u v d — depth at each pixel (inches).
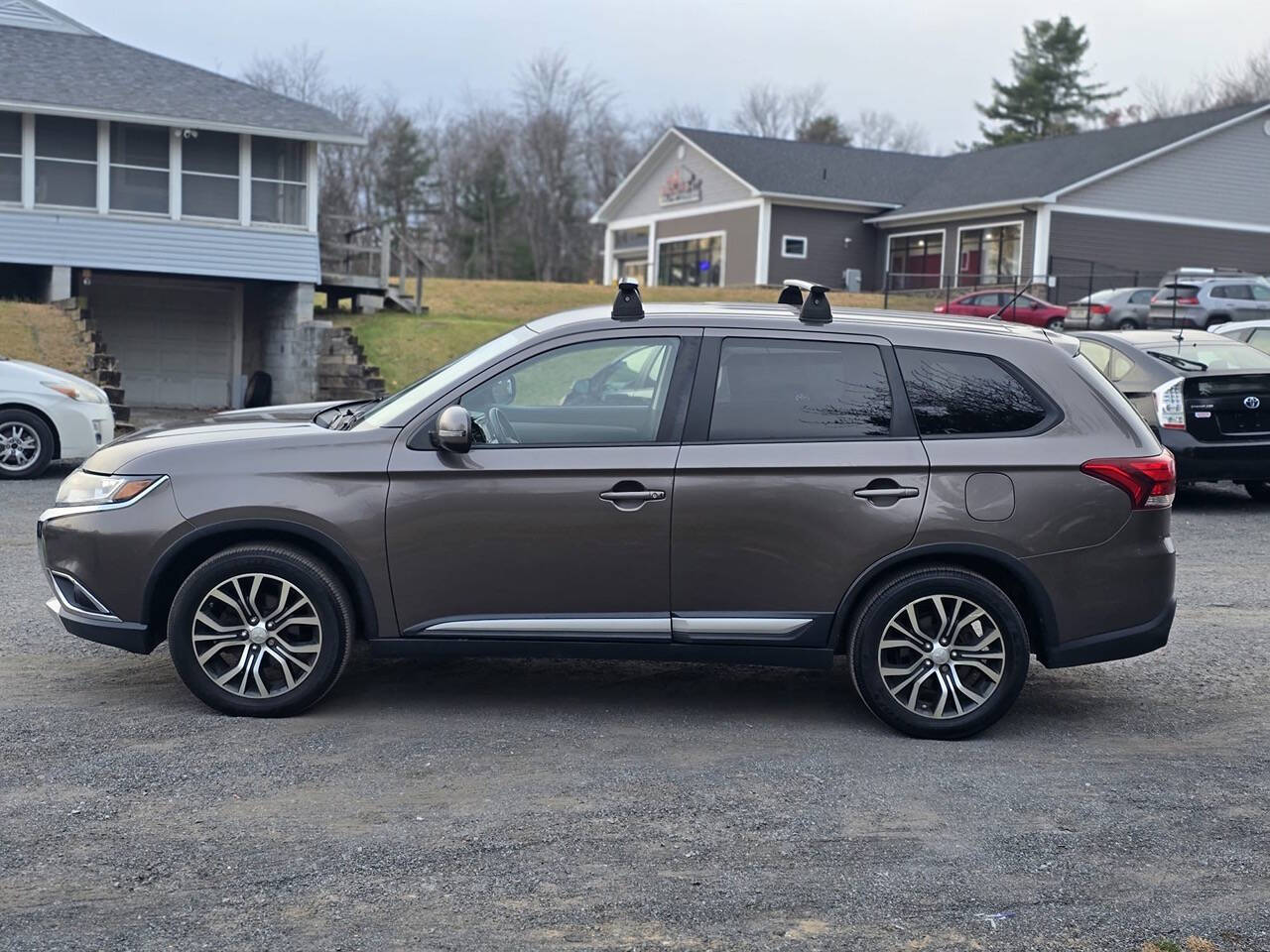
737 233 1754.4
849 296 1546.5
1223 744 205.8
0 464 488.1
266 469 201.8
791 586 201.8
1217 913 144.6
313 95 2893.7
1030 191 1505.9
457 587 202.4
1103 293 1262.3
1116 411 207.5
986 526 200.5
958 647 203.8
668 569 201.5
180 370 994.1
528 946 133.6
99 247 911.7
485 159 2947.8
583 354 207.3
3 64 922.1
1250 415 438.3
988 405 205.3
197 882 147.0
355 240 1233.4
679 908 143.0
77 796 171.2
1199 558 367.2
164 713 207.3
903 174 1841.8
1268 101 1574.8
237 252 942.4
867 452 200.8
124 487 202.8
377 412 214.2
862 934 138.1
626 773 185.5
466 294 1296.8
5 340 721.0
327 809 169.0
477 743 197.0
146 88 940.0
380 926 137.3
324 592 202.2
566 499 200.1
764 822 168.2
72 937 133.4
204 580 201.3
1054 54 3036.4
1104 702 229.5
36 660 238.4
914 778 186.1
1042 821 170.9
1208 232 1571.1
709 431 202.1
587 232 2982.3
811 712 218.5
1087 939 138.0
